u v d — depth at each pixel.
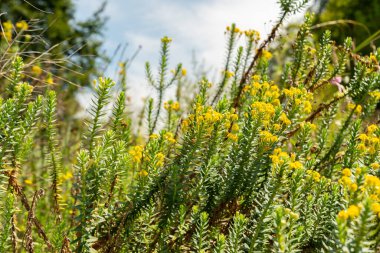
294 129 0.59
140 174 0.47
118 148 0.47
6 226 0.45
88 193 0.45
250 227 0.45
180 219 0.45
